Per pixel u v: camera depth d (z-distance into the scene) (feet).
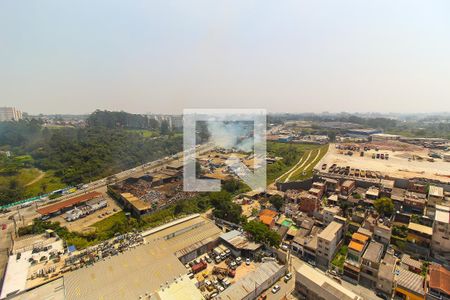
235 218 267.39
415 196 274.36
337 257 208.44
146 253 196.34
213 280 184.03
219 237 228.22
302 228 246.47
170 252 200.13
